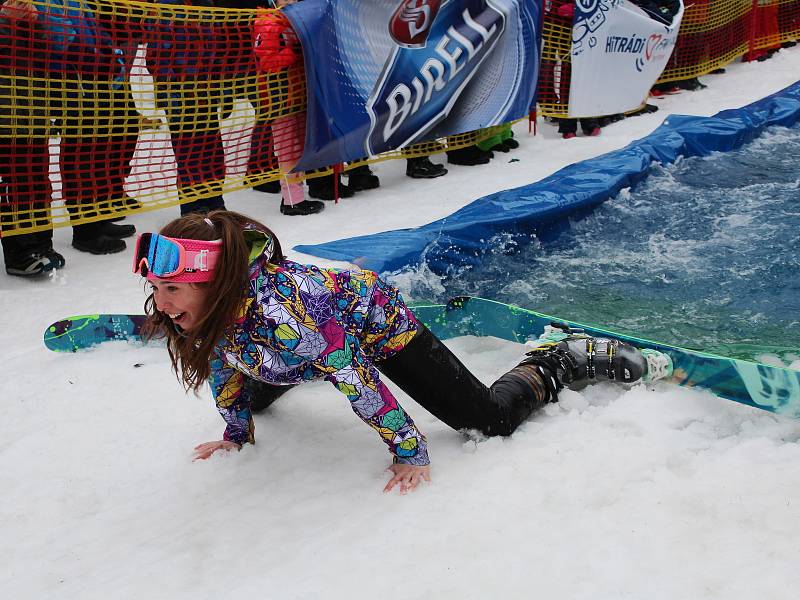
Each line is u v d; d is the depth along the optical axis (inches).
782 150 251.1
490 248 182.2
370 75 225.5
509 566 82.7
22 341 153.4
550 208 191.9
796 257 172.7
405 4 226.4
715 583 77.7
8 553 94.8
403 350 98.3
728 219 197.3
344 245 179.2
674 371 117.5
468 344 141.5
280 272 88.1
